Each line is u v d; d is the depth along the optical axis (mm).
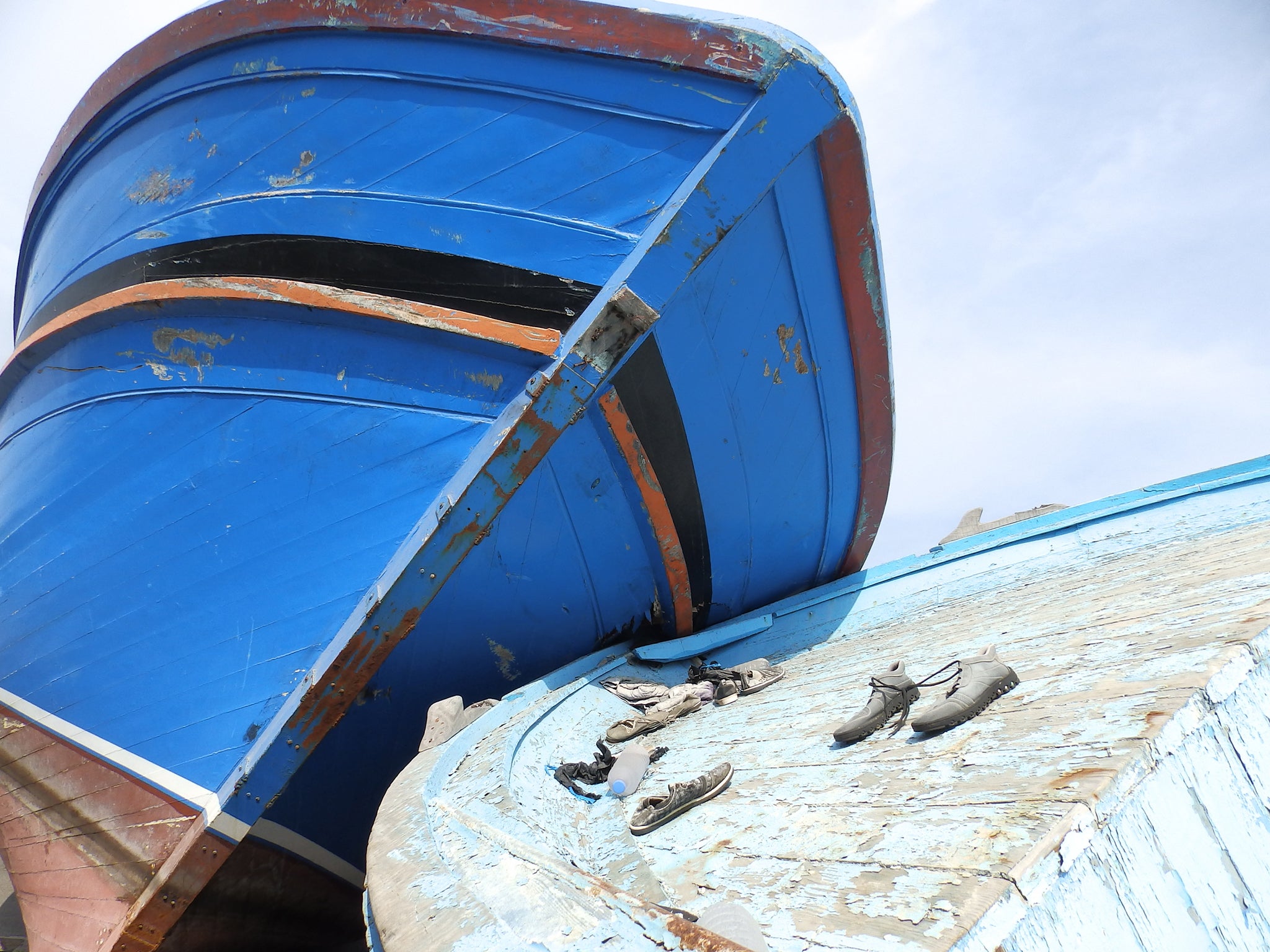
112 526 5324
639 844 2467
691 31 4109
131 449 5254
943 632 4812
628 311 4320
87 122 5723
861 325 5609
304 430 4801
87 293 5680
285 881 5309
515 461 4453
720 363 5180
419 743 5602
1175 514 6008
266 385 4844
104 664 5309
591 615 5863
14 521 6059
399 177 4566
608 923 1168
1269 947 1322
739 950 935
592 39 4207
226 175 4949
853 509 7242
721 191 4246
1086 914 1212
